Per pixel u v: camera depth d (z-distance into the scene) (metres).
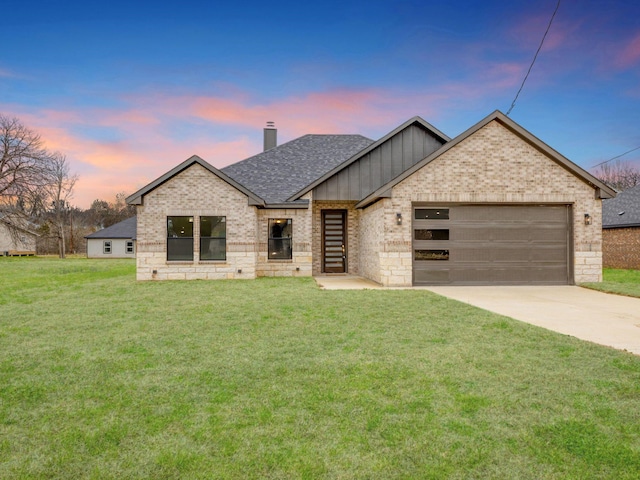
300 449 2.84
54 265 26.52
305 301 9.40
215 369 4.55
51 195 40.19
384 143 16.50
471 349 5.30
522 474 2.54
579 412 3.40
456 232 13.61
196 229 14.95
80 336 6.12
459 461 2.69
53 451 2.84
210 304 9.01
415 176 13.34
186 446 2.89
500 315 7.68
